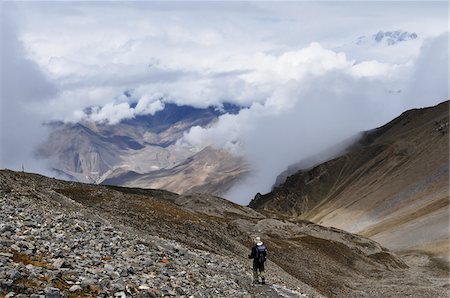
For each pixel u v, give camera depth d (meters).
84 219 31.44
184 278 22.89
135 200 67.69
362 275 97.31
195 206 155.00
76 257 19.52
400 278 95.62
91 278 17.12
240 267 38.34
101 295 16.05
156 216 60.34
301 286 55.28
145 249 26.52
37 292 14.52
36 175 71.69
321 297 51.16
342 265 97.31
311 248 100.44
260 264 33.09
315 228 136.12
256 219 147.38
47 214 27.33
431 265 154.12
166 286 19.58
